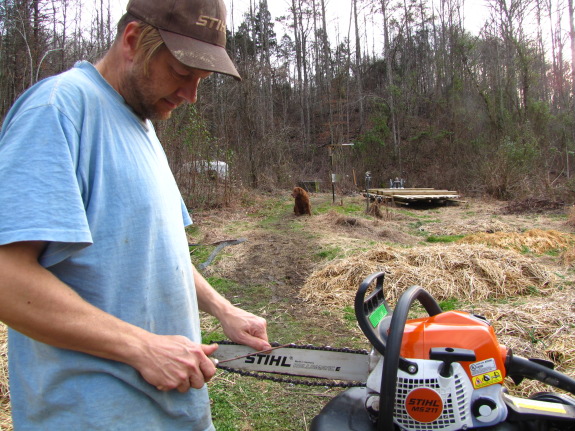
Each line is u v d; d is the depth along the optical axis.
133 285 1.25
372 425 1.63
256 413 2.80
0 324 3.75
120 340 1.15
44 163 1.08
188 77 1.31
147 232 1.27
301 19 33.97
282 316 4.59
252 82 18.36
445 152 21.73
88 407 1.17
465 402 1.53
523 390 2.84
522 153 14.90
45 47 8.54
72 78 1.22
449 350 1.54
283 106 33.44
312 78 37.53
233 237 8.25
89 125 1.20
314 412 2.80
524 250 7.00
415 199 13.52
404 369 1.55
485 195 15.20
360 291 1.63
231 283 5.75
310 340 3.93
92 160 1.20
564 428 1.63
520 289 5.01
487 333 1.59
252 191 15.88
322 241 7.64
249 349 1.73
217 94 17.23
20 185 1.05
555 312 4.16
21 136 1.10
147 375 1.20
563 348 3.46
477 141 20.47
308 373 1.72
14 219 1.03
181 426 1.39
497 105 21.53
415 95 26.50
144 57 1.26
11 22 7.28
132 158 1.28
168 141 11.04
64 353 1.18
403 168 22.61
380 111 25.55
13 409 1.26
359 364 1.70
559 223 9.70
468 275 5.14
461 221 10.48
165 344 1.23
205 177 12.23
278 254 7.04
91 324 1.11
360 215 11.45
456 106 22.77
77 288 1.18
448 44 28.52
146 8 1.25
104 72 1.35
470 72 22.34
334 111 34.97
